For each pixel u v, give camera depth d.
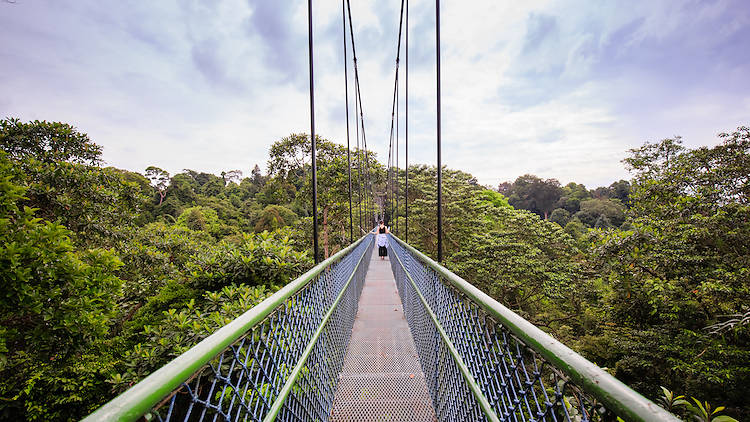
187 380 0.73
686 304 7.23
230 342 0.89
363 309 4.93
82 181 6.04
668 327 7.68
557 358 0.73
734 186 6.32
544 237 15.00
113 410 0.53
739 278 5.83
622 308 8.59
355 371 2.95
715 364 6.38
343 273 3.50
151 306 5.75
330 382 2.45
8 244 3.18
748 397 6.33
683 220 6.53
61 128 6.46
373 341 3.63
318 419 2.05
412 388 2.64
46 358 3.68
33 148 6.33
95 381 4.25
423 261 2.86
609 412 0.62
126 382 3.59
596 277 11.45
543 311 14.80
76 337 3.72
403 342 3.59
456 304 1.81
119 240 6.89
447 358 1.95
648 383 8.05
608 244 7.21
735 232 5.85
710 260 6.36
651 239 6.47
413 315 3.62
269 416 1.20
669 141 8.22
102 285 3.96
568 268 12.66
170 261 8.73
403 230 23.59
